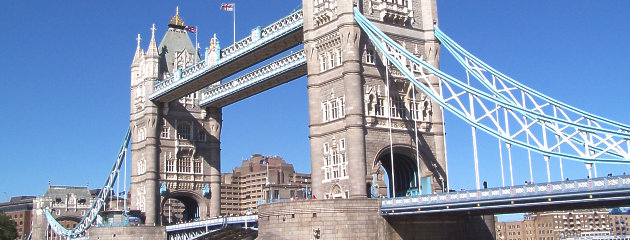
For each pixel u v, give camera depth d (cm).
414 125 7406
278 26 8362
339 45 7256
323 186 7250
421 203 5984
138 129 11631
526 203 5075
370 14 7312
